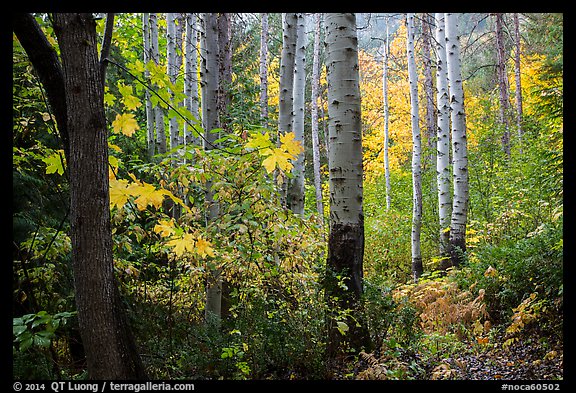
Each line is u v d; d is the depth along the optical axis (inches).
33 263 169.3
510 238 334.0
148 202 100.0
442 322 273.7
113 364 89.0
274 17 755.4
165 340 181.0
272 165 118.0
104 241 89.2
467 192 391.5
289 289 206.8
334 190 208.8
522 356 209.8
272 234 190.1
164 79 117.3
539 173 330.6
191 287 212.8
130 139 346.6
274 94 759.1
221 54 342.0
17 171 179.2
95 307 88.0
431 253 501.7
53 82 95.6
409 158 935.0
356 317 198.7
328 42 208.7
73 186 88.4
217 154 175.9
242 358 175.0
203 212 216.4
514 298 261.3
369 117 965.2
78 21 87.4
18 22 92.3
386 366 174.7
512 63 831.1
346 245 205.6
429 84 699.4
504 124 489.7
